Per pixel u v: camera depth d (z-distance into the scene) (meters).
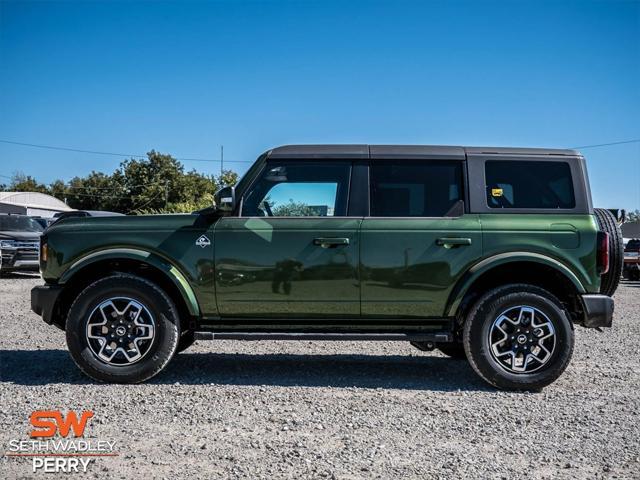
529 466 3.57
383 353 7.12
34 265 17.34
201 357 6.68
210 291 5.45
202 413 4.55
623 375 5.95
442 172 5.58
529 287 5.34
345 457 3.68
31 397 4.93
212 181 63.69
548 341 5.31
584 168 5.61
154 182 61.97
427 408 4.74
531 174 5.57
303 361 6.56
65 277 5.47
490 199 5.52
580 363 6.54
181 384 5.44
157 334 5.35
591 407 4.81
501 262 5.34
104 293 5.35
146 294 5.35
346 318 5.52
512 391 5.31
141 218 5.57
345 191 5.54
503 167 5.59
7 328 8.55
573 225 5.42
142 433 4.10
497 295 5.31
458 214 5.48
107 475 3.40
